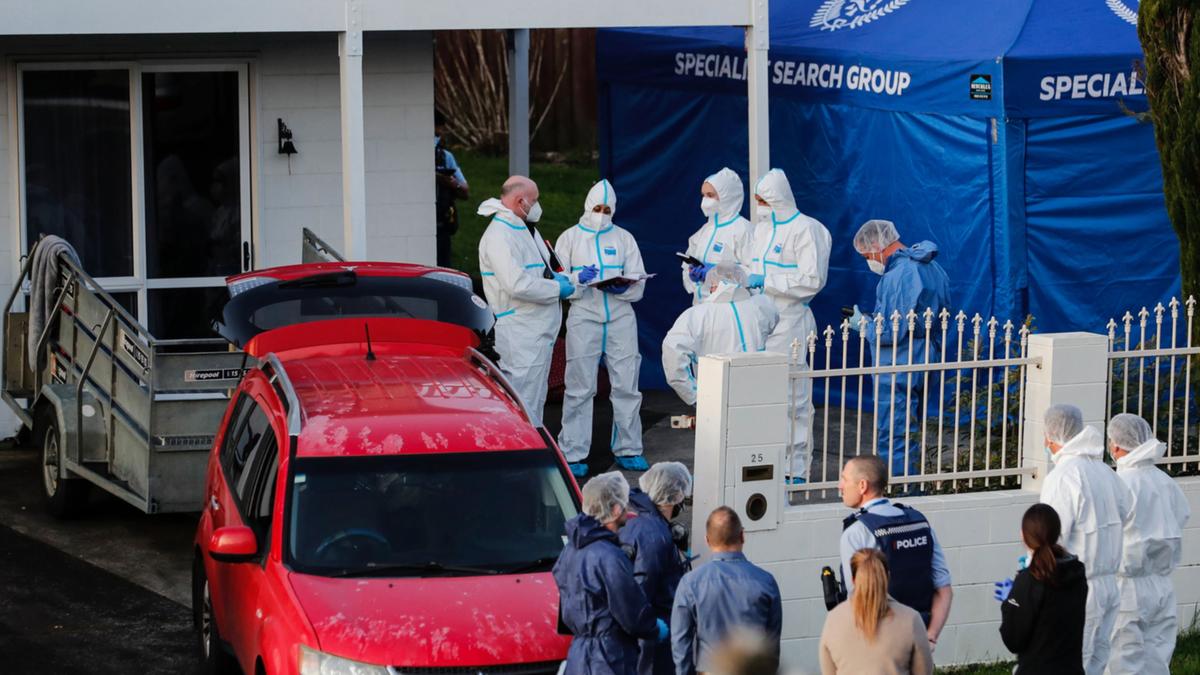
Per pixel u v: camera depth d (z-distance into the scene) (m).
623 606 25.16
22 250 50.28
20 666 32.91
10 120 49.69
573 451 46.66
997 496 34.44
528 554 28.89
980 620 34.72
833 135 52.94
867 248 42.88
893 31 52.34
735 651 25.38
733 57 55.25
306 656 25.97
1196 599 36.75
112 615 36.09
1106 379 35.25
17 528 41.94
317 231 52.88
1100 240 47.56
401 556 28.39
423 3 45.00
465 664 25.81
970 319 47.91
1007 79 46.00
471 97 100.25
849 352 52.56
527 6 45.72
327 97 52.25
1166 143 37.56
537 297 44.38
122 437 40.06
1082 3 49.28
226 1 43.62
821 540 33.06
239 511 30.94
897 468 36.25
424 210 53.53
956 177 47.97
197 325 52.81
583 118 99.50
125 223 51.69
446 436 30.34
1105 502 29.55
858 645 23.77
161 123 51.50
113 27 43.00
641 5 46.62
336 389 32.44
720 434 32.03
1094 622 29.78
